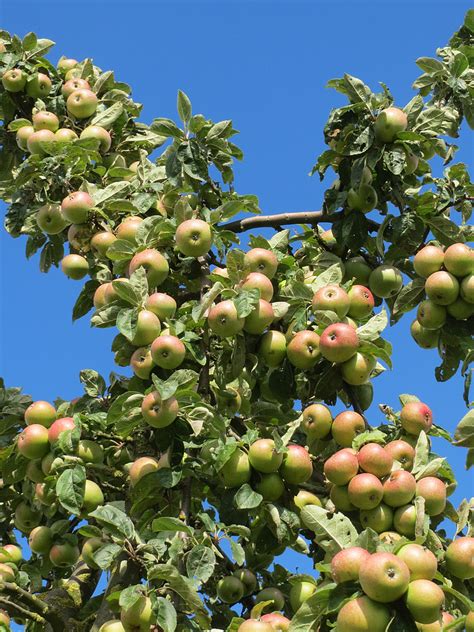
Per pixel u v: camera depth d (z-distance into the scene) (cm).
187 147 312
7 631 275
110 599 253
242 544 289
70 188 327
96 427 294
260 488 270
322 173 321
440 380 301
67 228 344
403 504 258
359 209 308
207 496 299
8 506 332
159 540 257
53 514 303
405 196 308
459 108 347
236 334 280
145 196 318
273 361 285
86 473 290
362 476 258
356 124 305
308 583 270
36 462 294
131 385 280
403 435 281
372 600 234
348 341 274
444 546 260
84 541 312
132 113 364
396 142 304
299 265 320
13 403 316
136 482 276
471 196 311
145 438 296
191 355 286
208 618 253
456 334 293
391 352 285
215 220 302
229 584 275
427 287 291
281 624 253
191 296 308
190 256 296
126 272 302
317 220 315
